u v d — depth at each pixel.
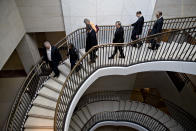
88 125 9.05
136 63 6.62
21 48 7.70
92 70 6.54
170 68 6.40
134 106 10.54
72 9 7.04
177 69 6.25
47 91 6.11
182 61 6.00
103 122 9.64
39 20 7.28
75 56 5.91
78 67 6.20
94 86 10.63
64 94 5.53
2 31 5.38
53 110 5.60
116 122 9.71
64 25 7.53
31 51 7.90
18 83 8.41
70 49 5.76
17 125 5.30
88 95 10.95
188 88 8.44
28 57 8.03
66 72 6.64
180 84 9.12
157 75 10.90
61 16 7.32
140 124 9.32
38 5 6.85
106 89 10.93
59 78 6.48
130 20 7.68
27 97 5.85
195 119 8.14
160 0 7.34
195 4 7.50
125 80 10.48
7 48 5.73
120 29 6.09
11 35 6.05
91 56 6.58
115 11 7.34
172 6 7.55
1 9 5.37
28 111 5.65
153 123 8.98
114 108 10.38
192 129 8.48
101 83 10.48
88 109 10.23
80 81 6.30
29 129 5.16
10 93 8.59
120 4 7.15
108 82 10.47
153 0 7.12
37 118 5.41
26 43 7.64
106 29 7.84
